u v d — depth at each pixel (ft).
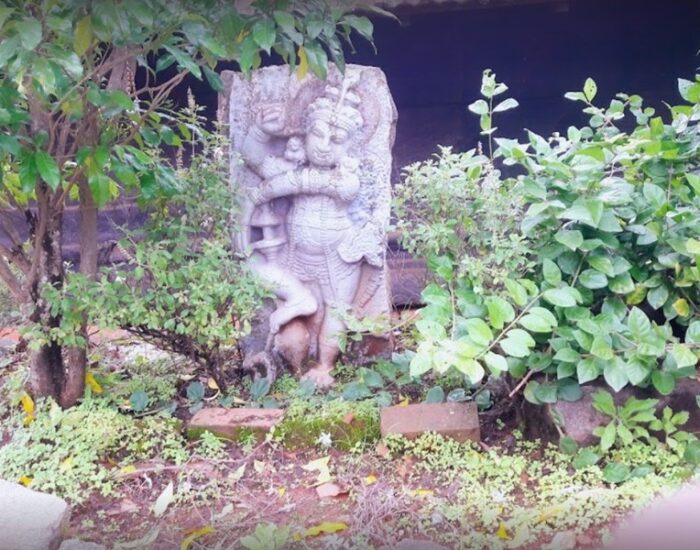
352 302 11.78
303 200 11.53
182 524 8.03
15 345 12.75
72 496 8.28
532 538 7.27
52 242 10.02
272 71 11.55
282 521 7.99
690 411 9.08
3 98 7.86
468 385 10.77
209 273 9.89
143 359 12.21
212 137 10.94
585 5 16.79
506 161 9.60
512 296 8.48
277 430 9.62
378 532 7.65
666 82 17.16
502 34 17.21
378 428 9.63
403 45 17.33
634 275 9.32
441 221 9.86
